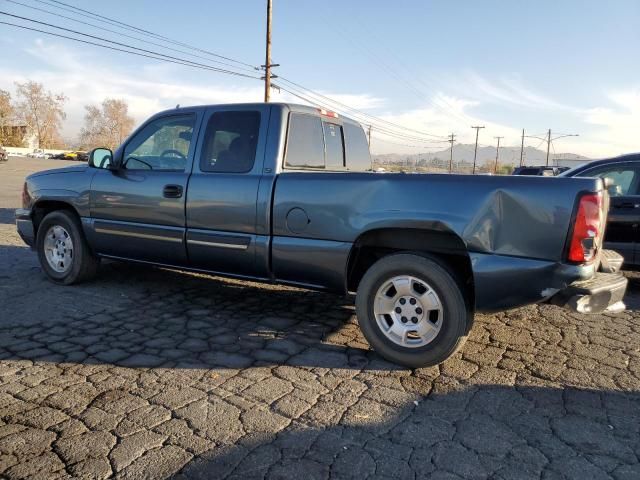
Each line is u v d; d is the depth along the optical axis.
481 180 3.61
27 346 4.07
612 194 6.71
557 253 3.38
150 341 4.25
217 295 5.69
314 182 4.16
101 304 5.23
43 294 5.54
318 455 2.70
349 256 4.04
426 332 3.79
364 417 3.10
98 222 5.44
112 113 110.38
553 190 3.40
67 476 2.46
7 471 2.48
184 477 2.48
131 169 5.29
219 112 4.83
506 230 3.50
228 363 3.86
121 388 3.39
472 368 3.88
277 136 4.52
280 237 4.31
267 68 29.48
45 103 102.25
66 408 3.11
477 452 2.76
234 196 4.49
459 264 4.01
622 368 3.94
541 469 2.61
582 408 3.27
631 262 6.62
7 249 8.27
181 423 2.97
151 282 6.15
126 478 2.46
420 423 3.05
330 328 4.71
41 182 5.95
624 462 2.69
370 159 6.37
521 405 3.30
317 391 3.43
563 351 4.27
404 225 3.77
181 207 4.81
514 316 5.23
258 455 2.68
